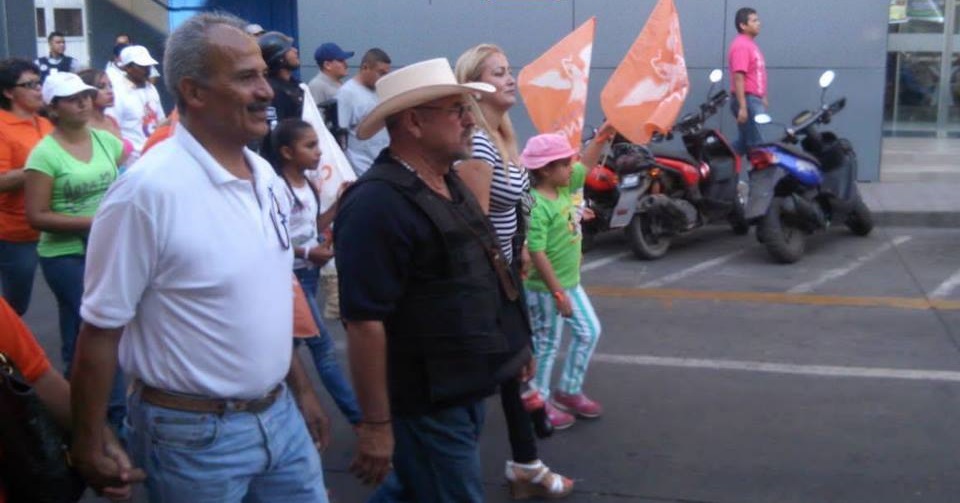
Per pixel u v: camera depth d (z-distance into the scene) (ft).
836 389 20.13
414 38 41.88
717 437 17.93
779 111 39.81
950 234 34.04
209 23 9.18
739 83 37.14
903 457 16.99
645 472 16.61
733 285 28.17
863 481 16.16
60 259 17.65
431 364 10.61
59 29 53.78
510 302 11.34
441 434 10.92
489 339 10.68
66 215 17.25
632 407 19.34
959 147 43.70
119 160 18.16
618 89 19.08
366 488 16.21
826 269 29.71
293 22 52.70
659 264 30.78
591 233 31.94
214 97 9.04
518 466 15.62
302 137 16.74
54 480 8.61
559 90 18.98
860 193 37.29
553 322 17.19
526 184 14.64
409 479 11.21
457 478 11.09
